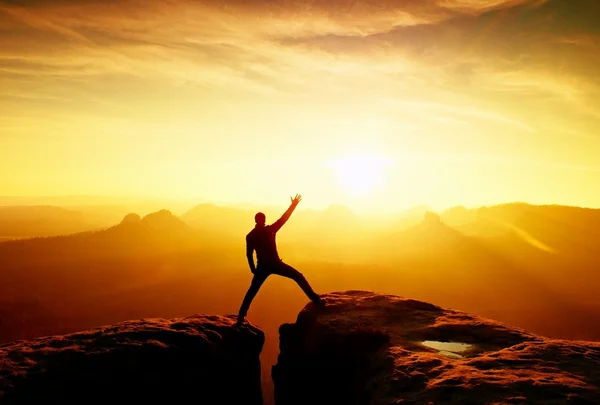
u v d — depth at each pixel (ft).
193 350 27.37
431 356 22.07
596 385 16.63
